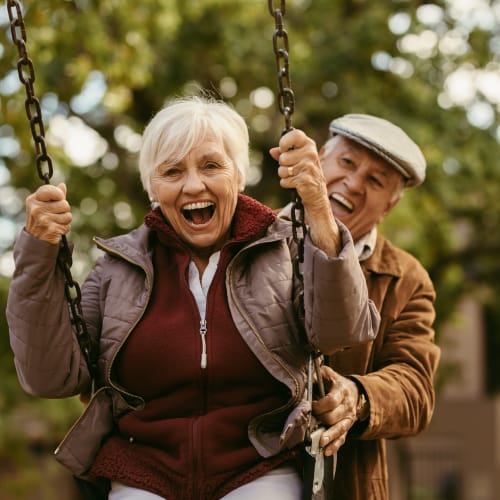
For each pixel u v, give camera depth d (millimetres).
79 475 3143
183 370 3027
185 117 3111
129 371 3094
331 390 3354
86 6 8922
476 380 23516
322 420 3234
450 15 11875
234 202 3146
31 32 7797
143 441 3062
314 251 2900
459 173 11406
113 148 11602
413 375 3814
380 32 11312
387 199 4180
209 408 3041
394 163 4094
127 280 3188
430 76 11906
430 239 11414
